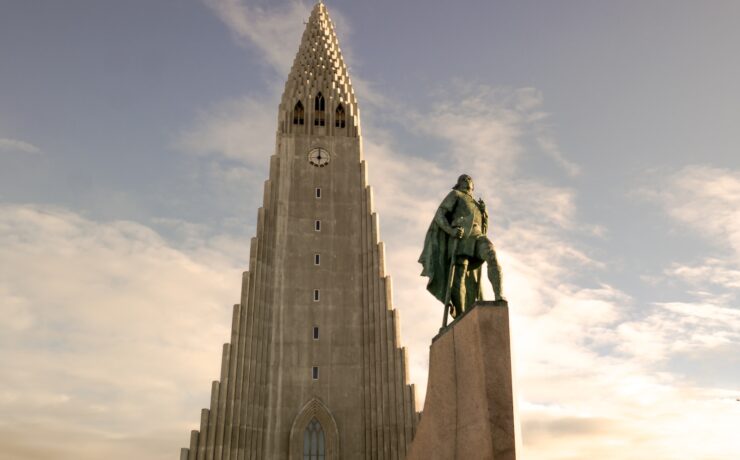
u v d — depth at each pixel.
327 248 66.19
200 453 54.56
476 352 17.09
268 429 58.09
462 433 17.17
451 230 20.08
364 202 68.56
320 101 74.00
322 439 58.53
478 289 20.48
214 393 56.69
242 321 60.34
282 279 64.19
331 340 62.16
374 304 63.12
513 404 16.52
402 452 56.59
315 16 83.12
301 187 68.62
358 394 60.34
